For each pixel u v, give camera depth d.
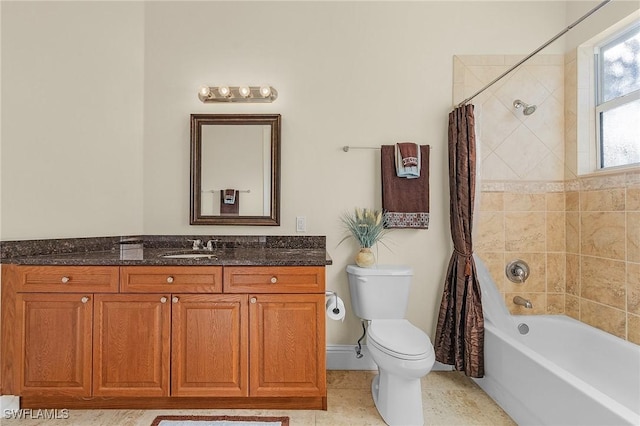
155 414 1.82
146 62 2.43
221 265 1.81
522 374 1.73
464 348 2.16
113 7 2.29
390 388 1.77
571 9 2.35
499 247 2.41
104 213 2.25
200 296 1.81
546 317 2.29
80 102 2.13
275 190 2.39
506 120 2.41
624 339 1.92
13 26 1.84
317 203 2.42
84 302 1.78
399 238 2.42
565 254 2.38
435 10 2.43
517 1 2.42
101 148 2.23
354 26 2.43
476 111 2.18
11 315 1.77
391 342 1.75
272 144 2.39
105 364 1.78
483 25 2.42
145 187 2.43
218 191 2.40
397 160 2.31
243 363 1.81
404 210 2.35
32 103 1.92
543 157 2.40
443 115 2.42
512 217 2.41
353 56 2.43
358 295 2.22
